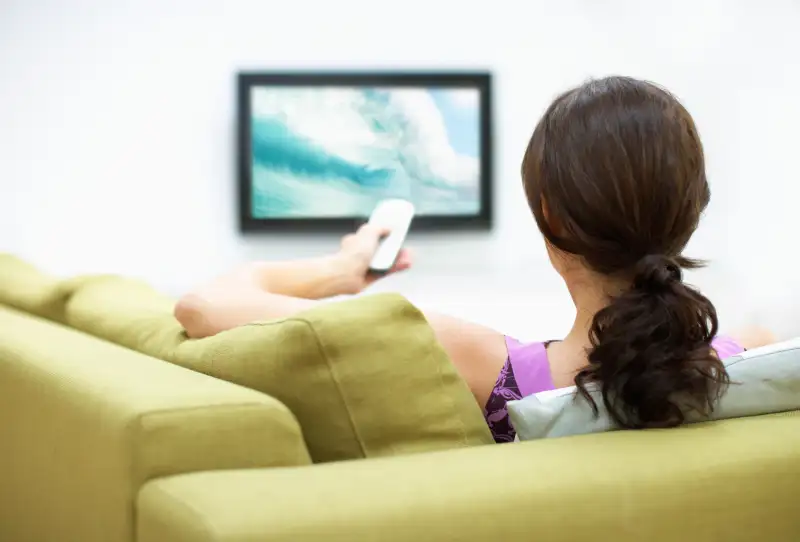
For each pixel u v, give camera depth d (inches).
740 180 190.9
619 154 32.6
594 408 32.4
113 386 30.8
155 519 24.9
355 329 32.8
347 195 185.3
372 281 97.1
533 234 189.2
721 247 190.7
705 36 191.0
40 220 181.5
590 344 35.9
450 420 33.9
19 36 180.7
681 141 33.2
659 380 31.5
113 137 182.7
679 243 34.0
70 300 56.6
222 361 35.5
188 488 25.0
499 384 37.4
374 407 32.8
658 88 34.5
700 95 191.3
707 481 28.4
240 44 185.2
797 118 191.5
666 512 27.4
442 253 187.6
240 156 182.2
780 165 191.2
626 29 190.4
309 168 184.5
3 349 42.5
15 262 74.5
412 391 33.3
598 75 190.5
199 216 184.2
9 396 40.5
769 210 190.9
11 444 40.5
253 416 28.4
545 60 189.9
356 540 23.2
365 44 187.6
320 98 184.7
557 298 189.0
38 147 181.3
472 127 186.9
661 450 29.5
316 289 78.0
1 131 180.7
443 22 188.5
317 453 33.5
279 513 23.2
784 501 29.7
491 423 37.4
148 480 26.9
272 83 183.5
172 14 183.6
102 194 182.5
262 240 184.9
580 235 33.5
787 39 191.0
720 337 40.8
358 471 26.8
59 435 33.3
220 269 184.5
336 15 187.0
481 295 188.1
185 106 183.9
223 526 22.3
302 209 184.5
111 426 27.9
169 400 28.2
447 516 24.5
